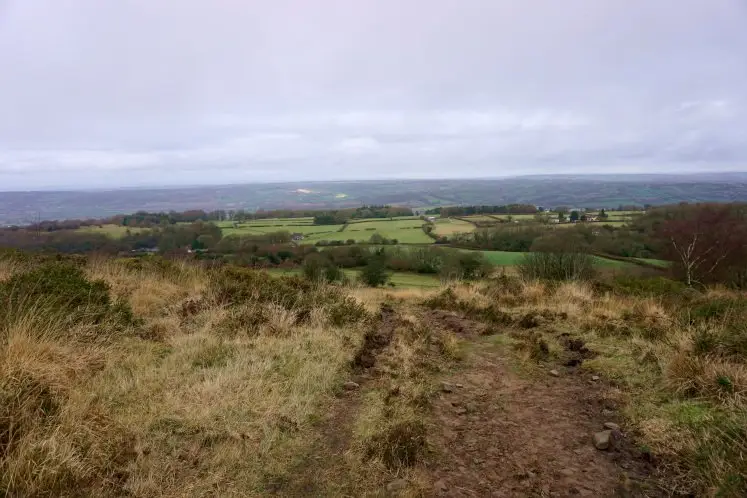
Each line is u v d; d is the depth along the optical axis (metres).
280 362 4.55
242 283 7.28
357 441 3.26
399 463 3.01
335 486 2.80
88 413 3.10
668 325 5.54
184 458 2.93
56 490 2.48
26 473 2.49
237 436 3.15
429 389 4.22
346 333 5.70
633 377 4.30
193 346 4.82
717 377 3.72
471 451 3.21
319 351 4.92
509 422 3.63
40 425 2.86
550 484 2.83
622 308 7.02
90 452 2.75
